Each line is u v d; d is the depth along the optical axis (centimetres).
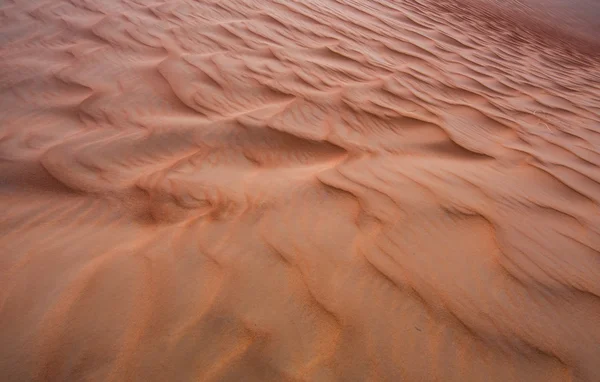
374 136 274
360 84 358
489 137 301
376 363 129
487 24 758
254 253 162
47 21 397
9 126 244
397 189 212
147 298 141
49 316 133
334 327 138
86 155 222
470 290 158
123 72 321
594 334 149
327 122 284
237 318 137
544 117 365
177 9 458
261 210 187
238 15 473
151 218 179
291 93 319
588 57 747
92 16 416
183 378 120
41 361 121
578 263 181
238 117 274
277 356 127
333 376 124
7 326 129
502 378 131
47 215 177
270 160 234
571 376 134
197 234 170
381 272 160
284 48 408
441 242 179
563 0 1350
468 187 224
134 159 223
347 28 509
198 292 144
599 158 295
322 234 175
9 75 301
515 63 550
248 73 343
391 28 557
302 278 153
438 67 450
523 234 194
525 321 149
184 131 253
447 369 130
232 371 122
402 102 338
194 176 212
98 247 161
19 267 149
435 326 142
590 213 221
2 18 393
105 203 187
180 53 363
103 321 132
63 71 314
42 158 215
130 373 119
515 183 238
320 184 210
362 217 188
